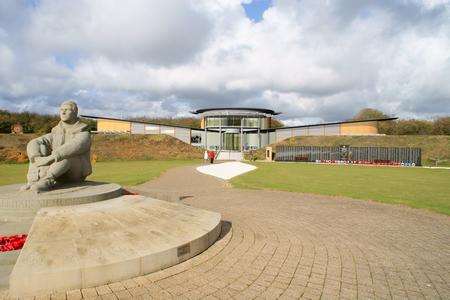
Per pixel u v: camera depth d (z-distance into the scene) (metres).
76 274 5.09
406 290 5.50
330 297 5.18
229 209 12.28
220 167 34.88
